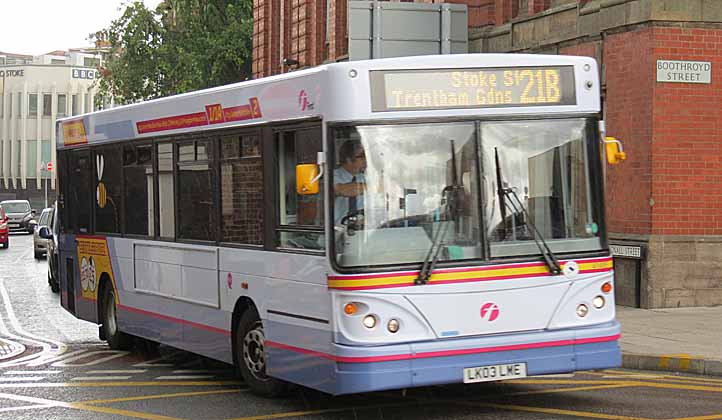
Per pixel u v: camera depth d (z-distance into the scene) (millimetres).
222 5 53625
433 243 9703
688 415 10031
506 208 9922
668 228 18922
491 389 11758
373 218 9625
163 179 13422
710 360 12883
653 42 18828
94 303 16062
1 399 11703
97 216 15820
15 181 110750
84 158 16281
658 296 18812
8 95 110938
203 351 12484
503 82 10031
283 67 40250
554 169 10133
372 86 9703
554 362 9953
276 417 10422
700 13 18906
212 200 12125
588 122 10297
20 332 18641
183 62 52000
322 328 9867
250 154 11258
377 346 9492
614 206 19750
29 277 32406
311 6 37594
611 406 10562
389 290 9547
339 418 10328
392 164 9703
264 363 11227
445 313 9672
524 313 9906
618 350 10227
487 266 9797
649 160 18922
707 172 19047
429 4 20078
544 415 10133
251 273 11242
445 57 9914
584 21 20797
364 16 19750
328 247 9664
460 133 9883
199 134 12398
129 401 11477
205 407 11031
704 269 18969
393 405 10875
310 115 10078
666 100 18891
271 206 10836
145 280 14078
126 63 53469
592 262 10172
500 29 24047
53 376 13398
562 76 10234
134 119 14250
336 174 9680
